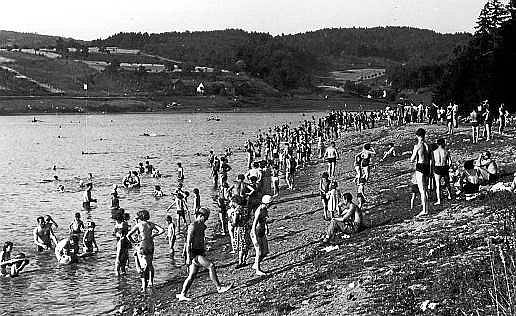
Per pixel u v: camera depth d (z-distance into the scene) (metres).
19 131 123.25
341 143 64.75
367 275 15.55
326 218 26.53
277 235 25.03
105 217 35.59
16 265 23.36
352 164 46.62
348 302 13.87
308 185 40.03
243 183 23.58
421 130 20.72
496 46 81.31
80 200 42.00
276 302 15.30
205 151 78.81
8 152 80.81
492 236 15.35
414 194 22.73
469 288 12.56
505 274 10.81
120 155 75.56
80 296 20.44
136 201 40.91
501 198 19.97
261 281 18.12
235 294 17.25
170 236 25.61
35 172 59.44
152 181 50.97
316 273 17.23
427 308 12.26
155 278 21.95
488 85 77.25
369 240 19.50
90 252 26.39
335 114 92.12
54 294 20.75
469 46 87.75
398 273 14.97
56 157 74.00
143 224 20.72
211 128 130.25
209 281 19.59
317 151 62.81
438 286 13.23
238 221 20.88
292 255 20.81
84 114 190.25
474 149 37.03
